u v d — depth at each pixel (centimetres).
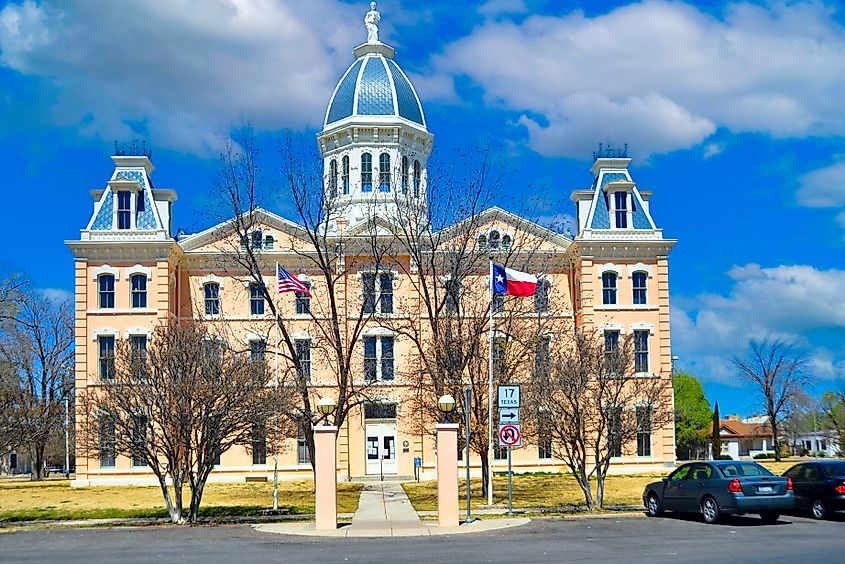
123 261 5034
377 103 6062
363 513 3195
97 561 2056
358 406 5194
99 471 4984
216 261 5269
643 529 2534
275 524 2891
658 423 3722
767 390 8025
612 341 5072
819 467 2845
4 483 6006
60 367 7125
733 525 2619
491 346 3584
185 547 2300
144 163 5194
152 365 3234
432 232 4603
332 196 4456
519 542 2288
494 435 3969
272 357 5116
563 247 5412
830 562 1867
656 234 5231
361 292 5159
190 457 3147
